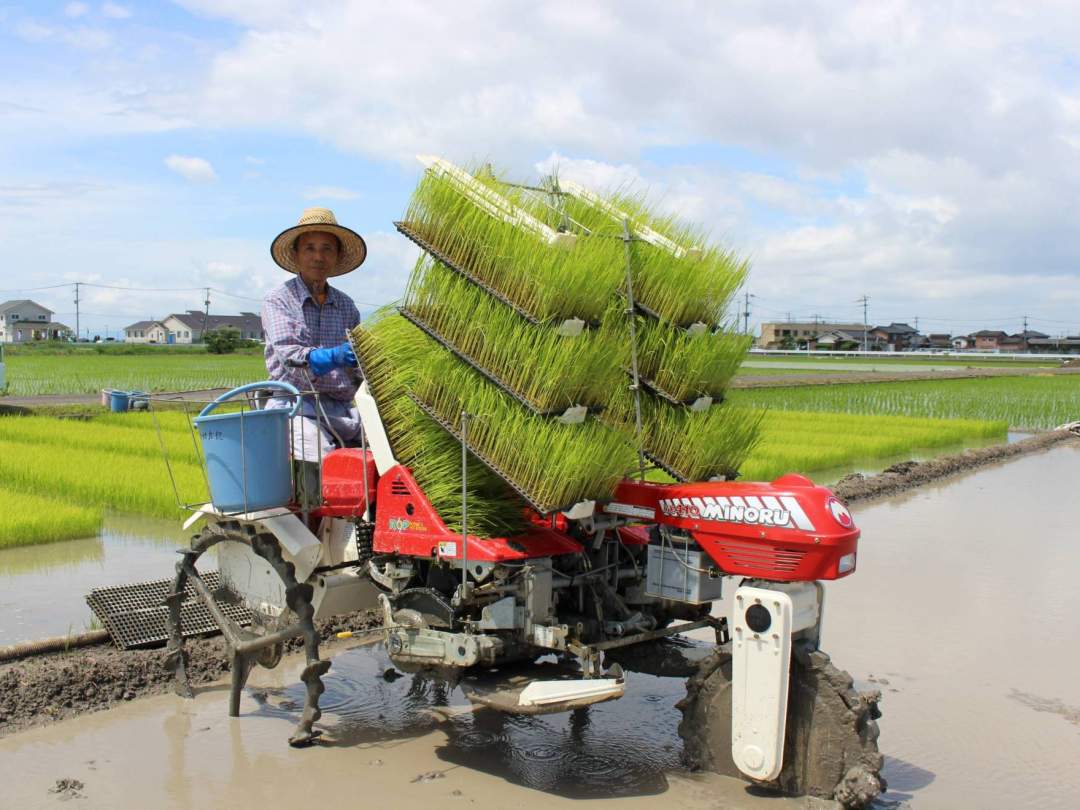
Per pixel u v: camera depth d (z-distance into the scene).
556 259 4.45
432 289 4.87
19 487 13.38
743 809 4.45
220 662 6.46
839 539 4.32
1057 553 10.33
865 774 4.25
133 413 23.19
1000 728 5.61
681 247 5.41
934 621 7.75
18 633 7.16
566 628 4.68
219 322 137.25
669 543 4.91
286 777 4.83
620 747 5.23
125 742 5.27
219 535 5.74
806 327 144.75
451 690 6.14
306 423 5.75
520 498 5.19
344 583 5.52
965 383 47.00
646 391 5.37
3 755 5.08
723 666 4.74
